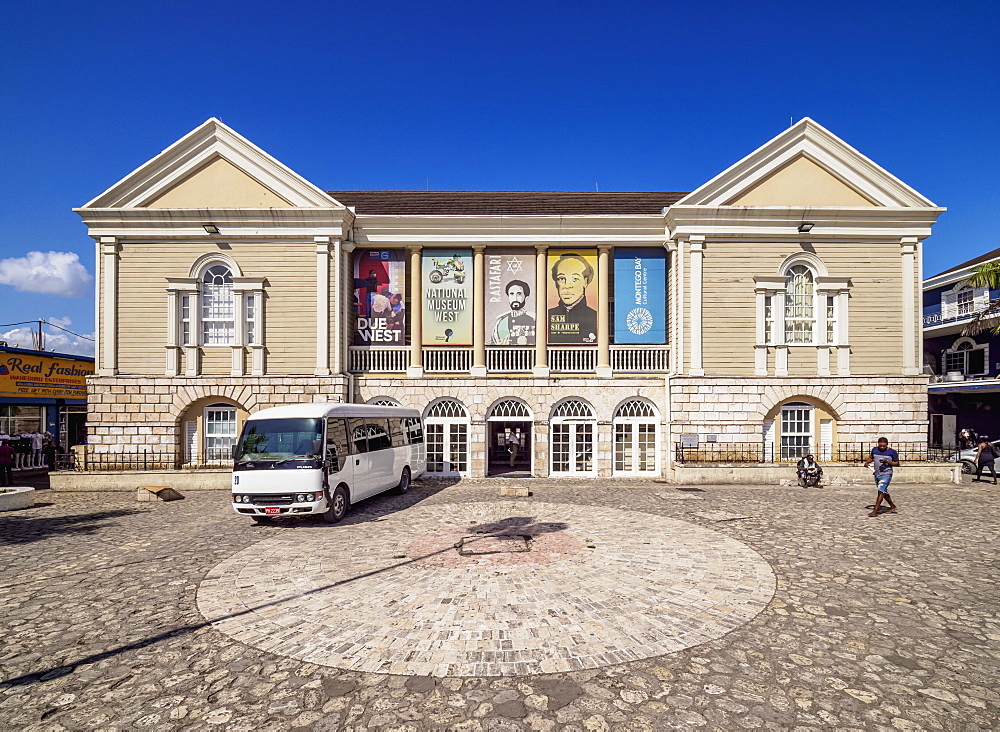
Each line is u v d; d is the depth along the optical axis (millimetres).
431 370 18562
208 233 17453
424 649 5438
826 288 17656
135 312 17484
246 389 17453
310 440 11172
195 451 17656
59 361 23859
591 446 18281
